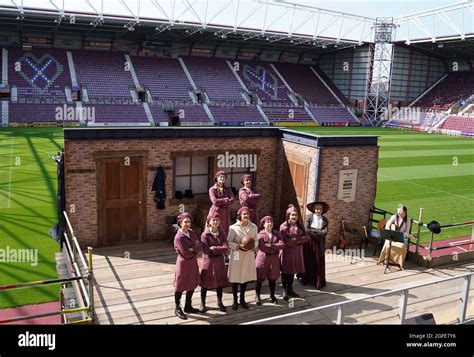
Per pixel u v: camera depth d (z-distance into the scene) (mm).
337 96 66250
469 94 60281
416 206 20875
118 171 11609
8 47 51875
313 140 11898
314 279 10039
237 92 59469
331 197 12055
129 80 54406
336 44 60562
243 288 8797
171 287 9688
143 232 12148
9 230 15648
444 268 11523
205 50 62750
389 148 39562
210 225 8523
